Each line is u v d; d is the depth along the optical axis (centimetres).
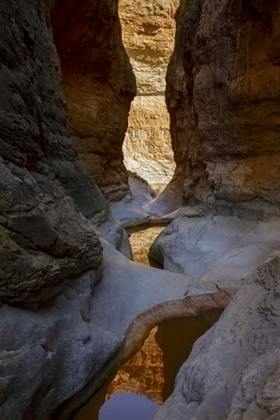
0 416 264
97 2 1243
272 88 740
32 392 299
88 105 1349
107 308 506
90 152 1336
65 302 402
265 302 367
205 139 946
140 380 405
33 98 454
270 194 747
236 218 819
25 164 400
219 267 685
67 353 367
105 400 377
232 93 793
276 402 208
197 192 1028
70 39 1234
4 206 319
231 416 223
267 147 791
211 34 881
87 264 464
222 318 403
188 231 877
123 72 1695
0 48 373
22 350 300
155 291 572
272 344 299
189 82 1270
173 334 495
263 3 710
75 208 508
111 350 429
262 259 648
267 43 730
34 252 355
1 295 305
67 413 351
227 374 296
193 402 300
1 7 384
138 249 1073
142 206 1845
